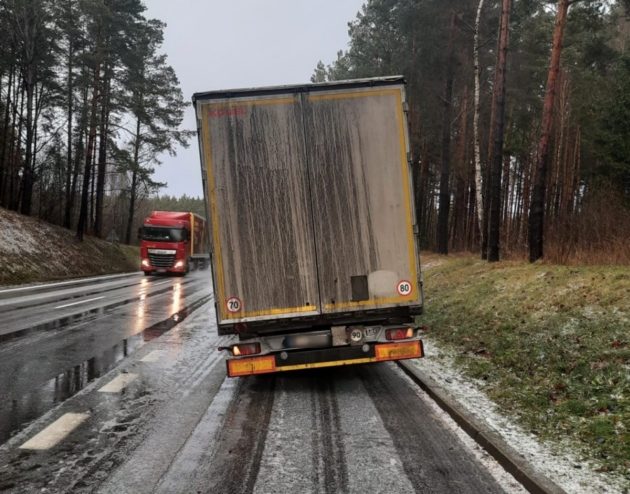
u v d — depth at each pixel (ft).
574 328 25.00
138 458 14.62
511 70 94.12
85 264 110.42
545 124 46.62
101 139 126.21
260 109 20.71
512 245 71.92
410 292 20.86
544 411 17.94
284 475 13.58
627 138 66.69
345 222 20.79
